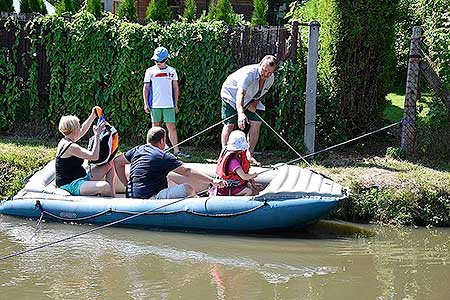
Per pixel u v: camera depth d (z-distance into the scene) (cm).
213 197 758
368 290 595
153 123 1027
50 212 789
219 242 729
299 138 1034
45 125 1146
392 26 1051
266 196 747
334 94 1064
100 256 674
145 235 750
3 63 1138
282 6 2567
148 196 786
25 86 1148
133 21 1144
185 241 730
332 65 1056
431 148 998
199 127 1098
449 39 973
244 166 783
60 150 809
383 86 1077
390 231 789
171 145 1037
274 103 1059
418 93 1064
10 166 923
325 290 594
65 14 1146
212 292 582
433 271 649
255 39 1070
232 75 952
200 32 1073
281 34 1052
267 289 593
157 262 659
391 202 824
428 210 820
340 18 1034
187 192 783
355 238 757
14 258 663
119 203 770
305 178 787
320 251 707
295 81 1033
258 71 912
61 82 1130
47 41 1124
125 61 1088
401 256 695
